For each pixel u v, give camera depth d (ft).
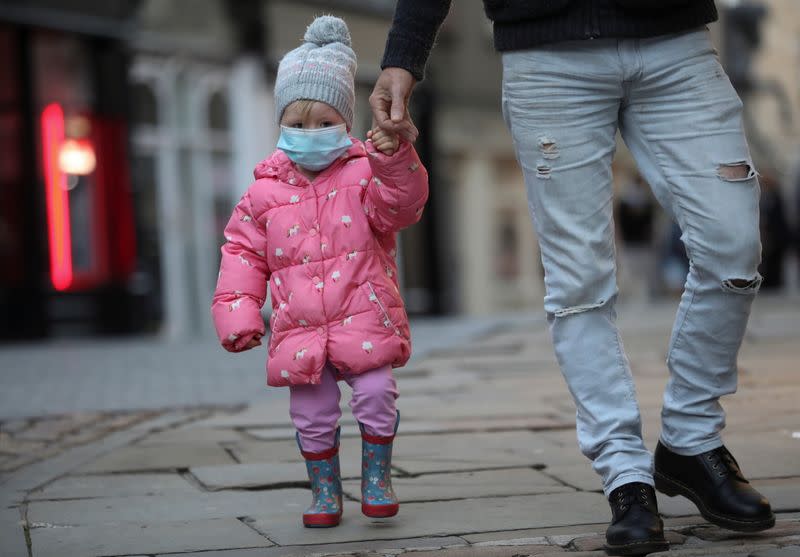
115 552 32.58
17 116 118.62
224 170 138.31
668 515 34.60
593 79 30.32
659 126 30.53
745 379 65.21
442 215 174.09
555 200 30.91
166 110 131.34
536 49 30.58
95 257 124.06
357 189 33.22
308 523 34.63
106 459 46.93
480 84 184.24
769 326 101.86
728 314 30.73
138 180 127.65
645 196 167.53
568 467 42.55
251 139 139.44
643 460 30.89
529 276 198.39
